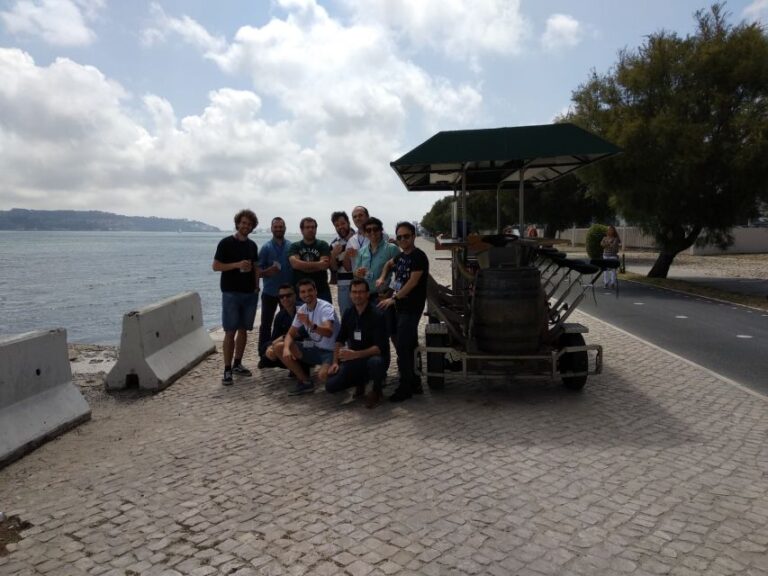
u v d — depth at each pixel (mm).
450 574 3047
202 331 8930
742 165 17500
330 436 5172
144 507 3877
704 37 19000
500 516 3652
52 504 3945
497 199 9797
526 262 6789
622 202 20062
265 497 3984
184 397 6535
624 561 3150
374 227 6895
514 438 5027
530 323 6172
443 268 27641
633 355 8312
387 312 6484
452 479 4211
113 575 3105
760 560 3150
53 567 3184
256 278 7293
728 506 3748
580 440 4953
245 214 7055
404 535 3443
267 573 3086
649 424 5336
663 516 3627
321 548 3318
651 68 18906
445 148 6426
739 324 11266
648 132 18156
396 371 7652
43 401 5348
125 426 5574
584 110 21562
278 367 7531
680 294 16500
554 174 8789
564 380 6562
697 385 6672
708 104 18453
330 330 6457
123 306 19797
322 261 7535
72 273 36312
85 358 9125
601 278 19781
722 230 19859
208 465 4570
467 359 6480
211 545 3379
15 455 4723
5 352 4934
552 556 3205
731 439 4930
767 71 17781
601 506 3766
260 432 5320
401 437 5105
